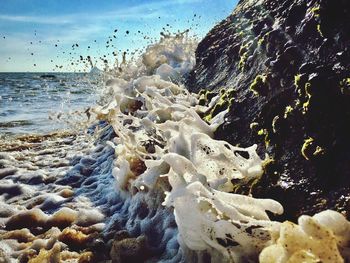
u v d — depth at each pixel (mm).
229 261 1566
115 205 2869
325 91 1881
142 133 3172
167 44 5902
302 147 1878
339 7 2037
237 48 3402
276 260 1265
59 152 4906
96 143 5023
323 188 1674
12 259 2238
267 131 2191
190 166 1769
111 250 2109
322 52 2070
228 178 2000
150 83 4211
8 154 4895
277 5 3242
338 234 1277
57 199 3162
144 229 2312
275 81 2330
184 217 1666
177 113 2928
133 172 2836
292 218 1674
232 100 2715
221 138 2529
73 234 2381
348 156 1671
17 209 3027
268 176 1911
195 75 4234
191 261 1813
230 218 1589
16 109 11375
